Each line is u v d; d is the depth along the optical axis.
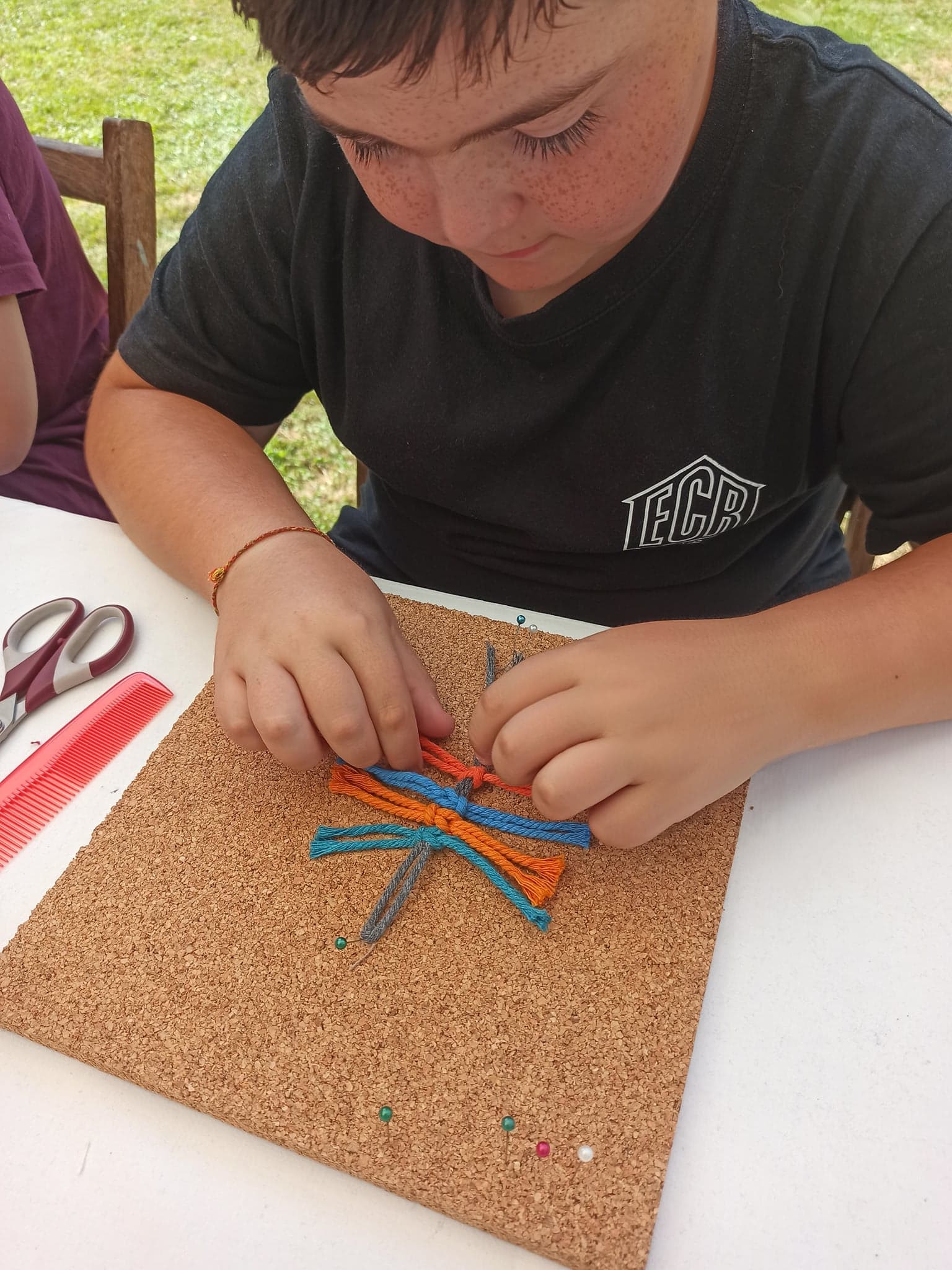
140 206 1.11
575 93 0.38
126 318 1.16
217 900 0.50
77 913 0.50
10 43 3.22
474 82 0.36
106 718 0.61
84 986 0.47
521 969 0.47
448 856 0.52
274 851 0.53
